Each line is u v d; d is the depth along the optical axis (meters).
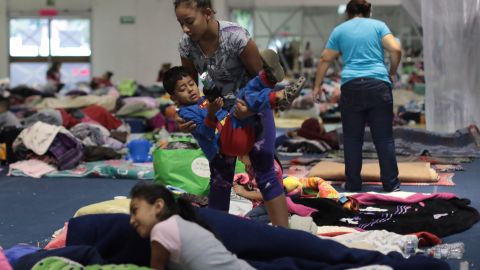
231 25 4.18
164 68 19.03
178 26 23.42
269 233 3.74
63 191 6.93
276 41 23.06
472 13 9.23
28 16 23.83
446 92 9.68
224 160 4.31
